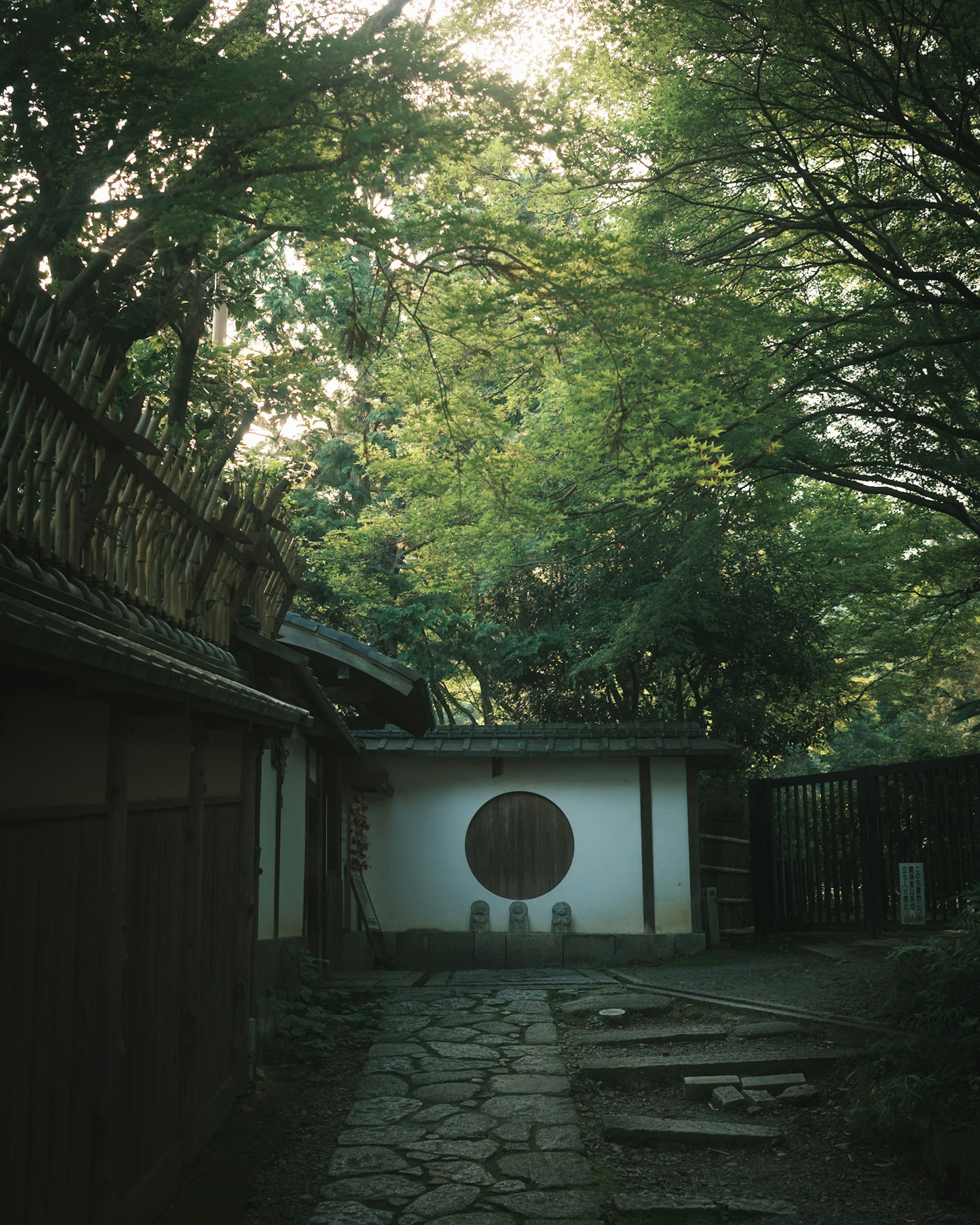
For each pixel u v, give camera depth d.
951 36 8.71
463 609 15.47
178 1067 4.97
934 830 11.32
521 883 13.35
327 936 10.91
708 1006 8.62
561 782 13.49
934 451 12.27
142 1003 4.38
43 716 3.34
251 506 6.58
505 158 8.75
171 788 4.87
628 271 6.77
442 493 10.55
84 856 3.73
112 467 4.34
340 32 5.67
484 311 6.98
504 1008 8.94
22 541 3.74
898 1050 6.27
